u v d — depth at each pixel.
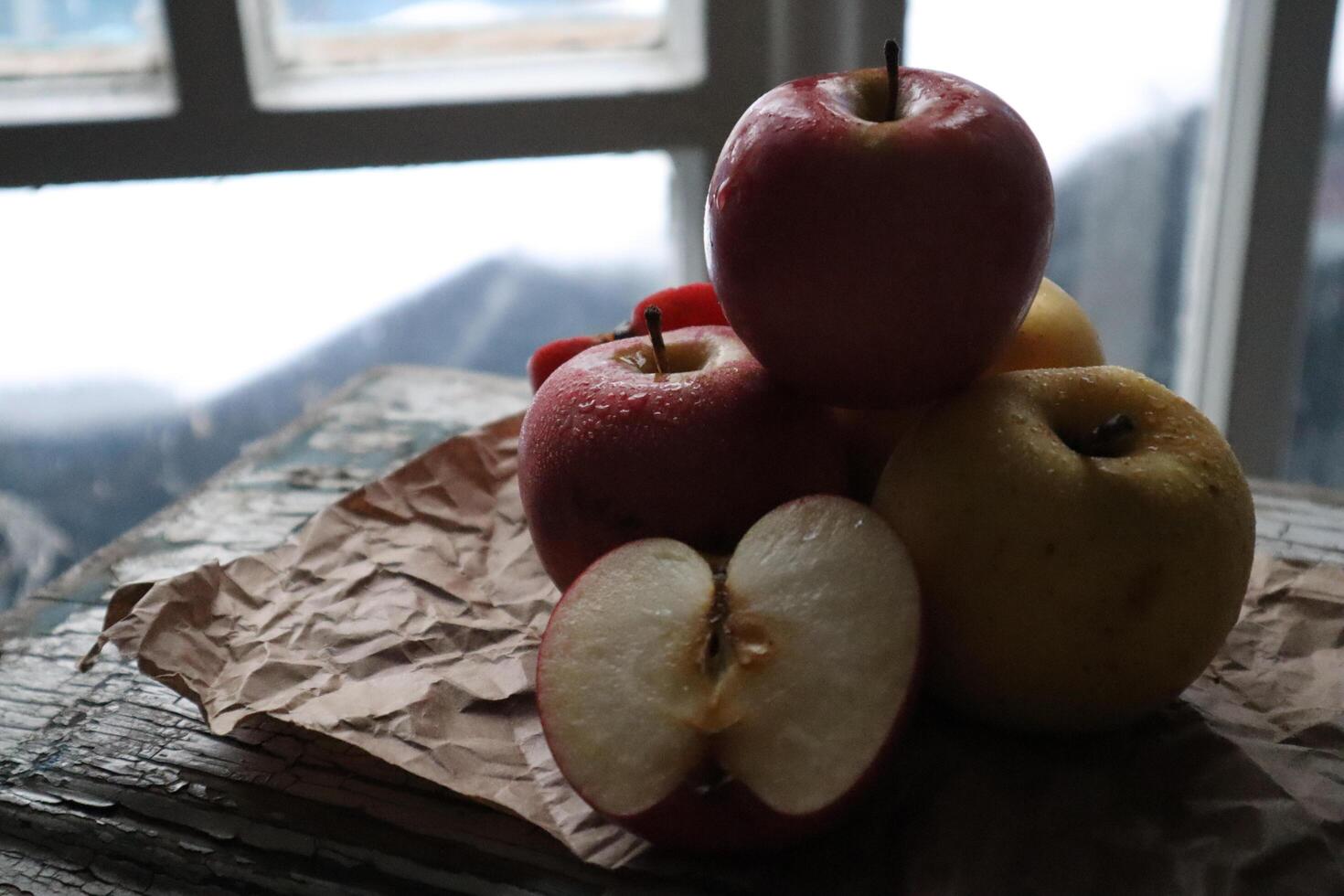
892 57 0.33
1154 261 0.73
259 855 0.33
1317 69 0.62
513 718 0.35
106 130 0.62
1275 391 0.71
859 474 0.38
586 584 0.33
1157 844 0.31
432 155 0.64
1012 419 0.32
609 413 0.35
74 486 0.72
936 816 0.32
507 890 0.31
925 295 0.32
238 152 0.63
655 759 0.31
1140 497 0.31
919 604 0.31
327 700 0.35
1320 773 0.33
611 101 0.64
